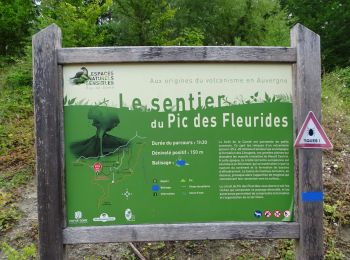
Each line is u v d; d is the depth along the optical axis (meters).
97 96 3.12
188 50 3.12
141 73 3.14
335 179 4.93
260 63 3.18
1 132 6.01
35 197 4.69
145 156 3.13
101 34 7.80
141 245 4.01
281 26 11.12
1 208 4.45
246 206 3.17
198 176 3.15
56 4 7.54
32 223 4.27
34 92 3.07
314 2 19.42
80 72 3.12
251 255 3.92
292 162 3.19
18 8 10.29
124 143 3.13
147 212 3.13
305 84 3.14
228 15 11.25
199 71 3.16
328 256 3.89
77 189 3.12
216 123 3.16
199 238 3.10
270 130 3.18
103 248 4.00
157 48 3.11
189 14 11.49
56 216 3.05
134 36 8.98
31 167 5.20
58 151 3.09
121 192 3.13
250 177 3.17
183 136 3.15
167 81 3.15
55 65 3.09
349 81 8.78
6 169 5.16
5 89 7.55
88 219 3.11
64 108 3.12
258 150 3.17
